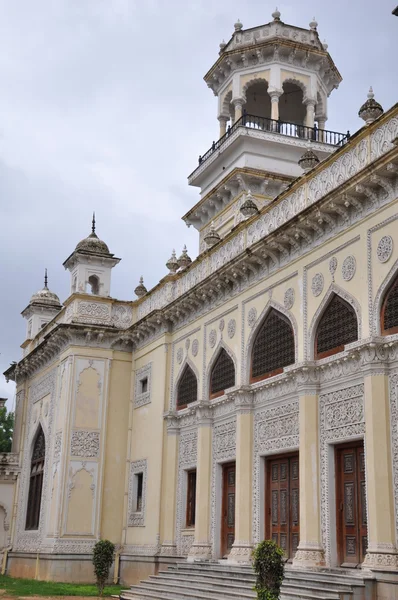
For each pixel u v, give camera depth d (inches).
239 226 588.4
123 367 791.1
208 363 622.2
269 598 344.2
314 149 820.6
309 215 474.6
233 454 563.2
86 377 772.6
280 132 828.0
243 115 821.2
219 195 826.8
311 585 395.2
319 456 455.8
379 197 425.4
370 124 428.1
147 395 736.3
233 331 584.7
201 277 657.6
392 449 392.8
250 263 556.4
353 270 443.2
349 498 434.0
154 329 739.4
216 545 571.8
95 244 838.5
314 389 467.5
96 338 784.9
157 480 673.6
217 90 892.6
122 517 743.1
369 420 404.2
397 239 406.3
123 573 705.0
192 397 652.7
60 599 552.1
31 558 791.1
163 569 631.2
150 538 667.4
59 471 745.0
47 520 766.5
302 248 502.0
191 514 636.1
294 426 489.4
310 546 439.2
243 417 543.5
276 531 504.4
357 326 436.8
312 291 484.7
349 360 438.0
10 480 925.8
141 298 798.5
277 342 527.2
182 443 663.1
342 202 448.8
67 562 712.4
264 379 531.2
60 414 780.6
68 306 818.8
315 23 862.5
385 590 366.9
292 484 495.5
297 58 841.5
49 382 863.7
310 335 478.9
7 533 902.4
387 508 383.2
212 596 444.1
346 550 429.4
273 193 800.9
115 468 757.9
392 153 392.2
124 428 773.3
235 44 847.7
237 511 529.3
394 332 404.5
